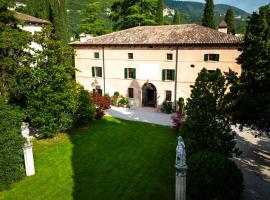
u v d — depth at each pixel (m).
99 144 24.41
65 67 24.53
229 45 31.66
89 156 21.97
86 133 27.20
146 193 16.66
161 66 35.75
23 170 18.92
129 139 25.55
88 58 40.50
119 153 22.47
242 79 17.91
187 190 15.54
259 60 17.16
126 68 38.09
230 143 17.12
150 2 49.22
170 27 37.53
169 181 18.00
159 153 22.33
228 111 17.45
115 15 53.00
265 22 17.22
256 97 16.66
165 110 35.38
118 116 33.50
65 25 55.03
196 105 17.42
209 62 33.09
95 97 32.94
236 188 14.69
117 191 17.00
